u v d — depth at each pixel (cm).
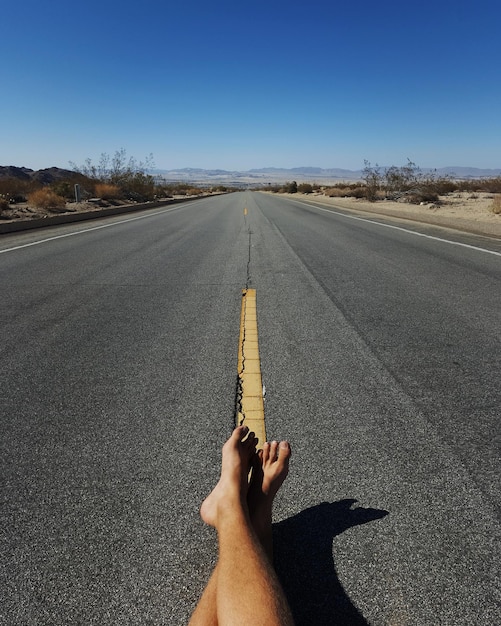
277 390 339
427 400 323
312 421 295
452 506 218
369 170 3659
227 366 385
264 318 523
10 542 200
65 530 206
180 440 276
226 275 772
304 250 1038
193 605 168
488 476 241
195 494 228
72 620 163
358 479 238
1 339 463
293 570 181
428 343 435
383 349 420
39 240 1259
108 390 345
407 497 224
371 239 1207
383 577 178
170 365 389
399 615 162
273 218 1966
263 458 220
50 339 460
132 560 188
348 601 168
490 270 780
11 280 742
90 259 938
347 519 209
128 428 290
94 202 2728
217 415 304
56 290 671
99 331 483
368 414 304
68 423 298
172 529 205
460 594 171
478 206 2306
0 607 168
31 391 346
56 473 247
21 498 228
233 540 161
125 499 225
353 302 587
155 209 2792
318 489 230
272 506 217
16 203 2361
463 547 193
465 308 554
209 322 510
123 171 3741
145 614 165
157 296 632
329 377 361
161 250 1061
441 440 273
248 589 140
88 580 179
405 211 2138
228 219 1938
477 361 391
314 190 7494
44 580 180
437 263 850
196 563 186
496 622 159
